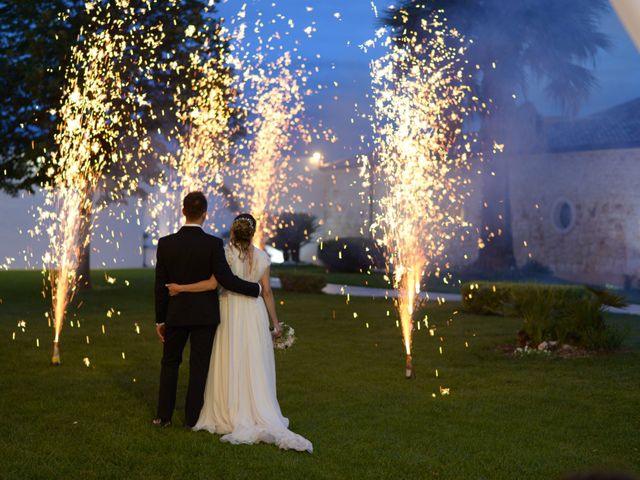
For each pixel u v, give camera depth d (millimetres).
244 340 6789
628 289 28312
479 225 34594
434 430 7023
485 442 6633
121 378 9430
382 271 34781
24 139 20312
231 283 6676
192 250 6766
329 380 9477
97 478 5508
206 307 6773
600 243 31859
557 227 33438
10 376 9484
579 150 32094
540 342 11844
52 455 6051
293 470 5734
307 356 11422
